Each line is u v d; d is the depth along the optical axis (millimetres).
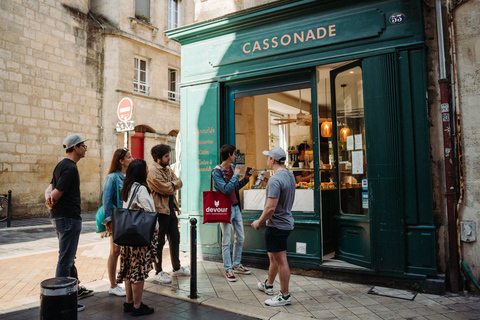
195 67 6152
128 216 3398
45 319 2717
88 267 5535
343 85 5324
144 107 15312
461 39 4355
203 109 6027
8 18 11055
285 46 5258
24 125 11414
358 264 4840
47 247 7000
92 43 13719
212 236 5867
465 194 4285
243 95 5895
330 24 4918
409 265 4344
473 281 4188
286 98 5500
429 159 4332
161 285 4633
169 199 4961
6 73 10977
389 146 4484
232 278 4785
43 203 11836
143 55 15477
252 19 5496
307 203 5156
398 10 4516
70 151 3861
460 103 4348
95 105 13758
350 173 5176
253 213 5594
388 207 4461
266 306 3885
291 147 5590
